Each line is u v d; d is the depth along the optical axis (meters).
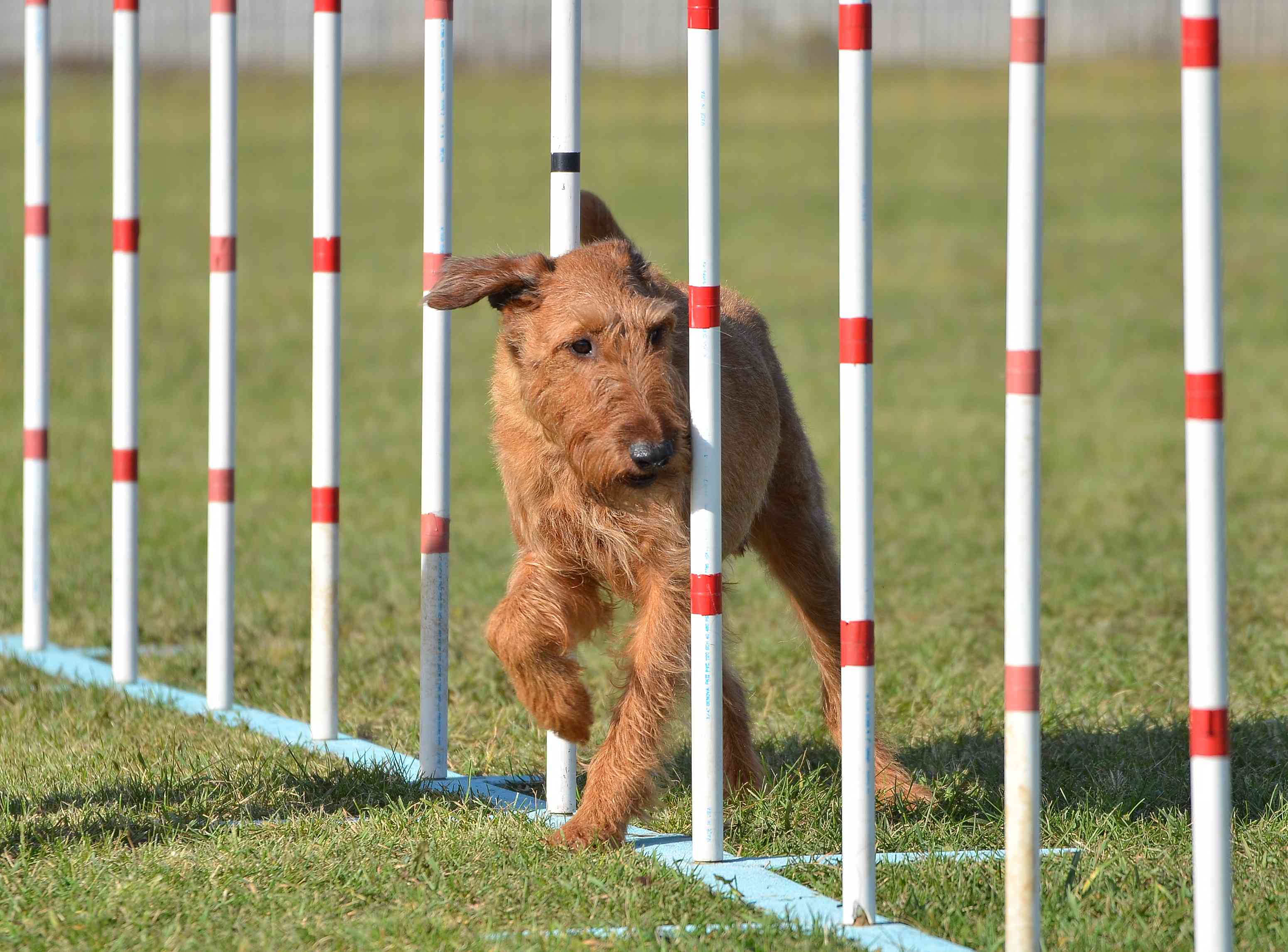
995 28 87.38
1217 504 5.66
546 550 8.23
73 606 14.02
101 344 29.28
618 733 7.88
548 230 40.00
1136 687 11.16
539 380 7.96
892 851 7.83
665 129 59.22
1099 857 7.51
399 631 13.15
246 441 22.33
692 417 7.48
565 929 6.59
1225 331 31.03
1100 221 43.50
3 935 6.52
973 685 11.34
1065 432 23.55
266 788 8.76
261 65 79.69
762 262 38.66
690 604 7.95
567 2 8.60
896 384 27.44
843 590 6.73
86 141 54.53
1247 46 78.50
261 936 6.51
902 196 47.59
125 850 7.64
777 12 83.75
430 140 9.48
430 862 7.29
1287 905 6.78
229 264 10.89
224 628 10.96
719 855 7.62
